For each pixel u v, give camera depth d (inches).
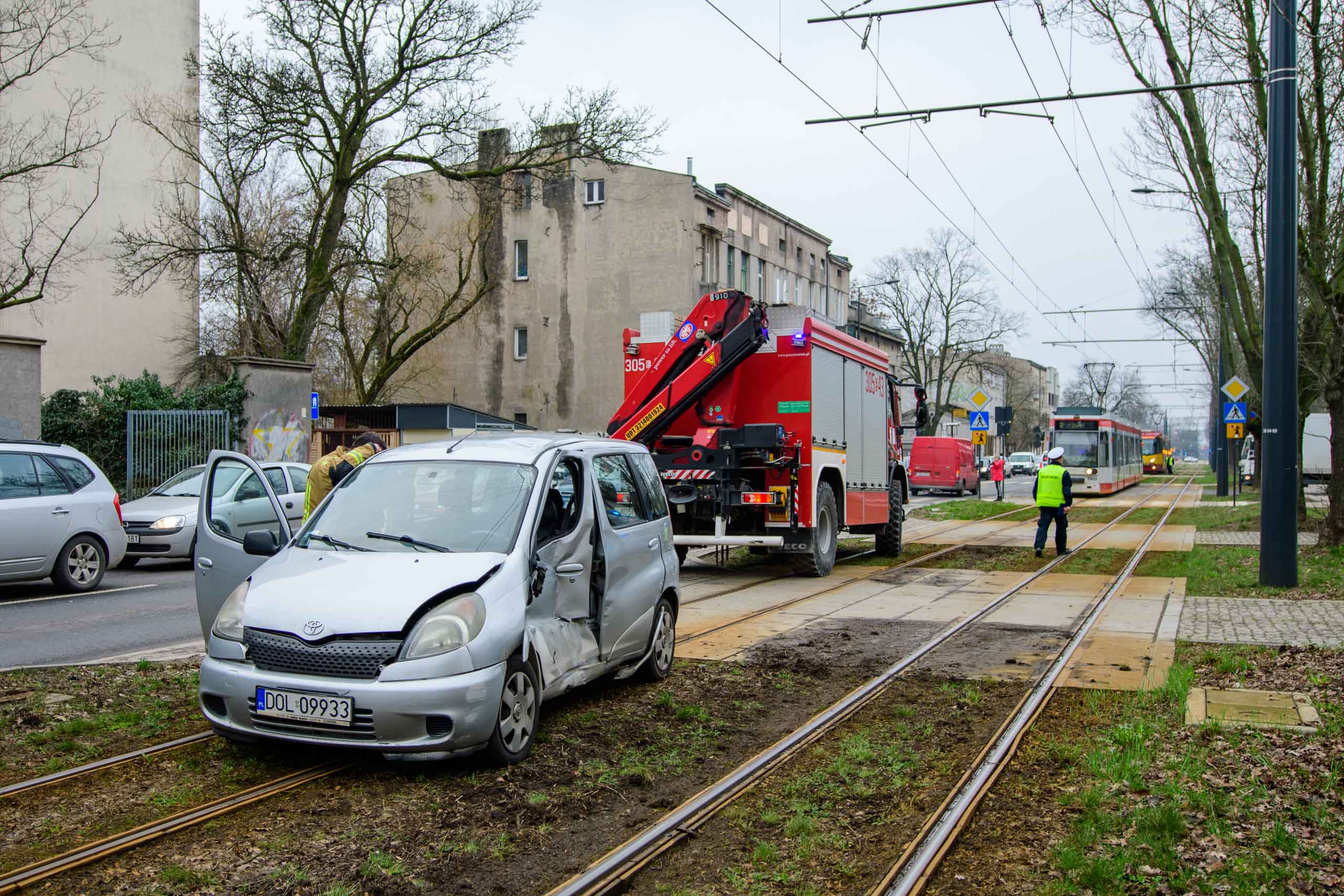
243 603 230.8
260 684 217.5
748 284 2034.9
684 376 564.4
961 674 331.9
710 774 229.1
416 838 187.2
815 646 379.2
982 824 197.9
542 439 286.4
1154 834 187.2
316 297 1076.5
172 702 280.1
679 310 1754.4
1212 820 193.9
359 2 1032.8
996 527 1007.6
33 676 306.0
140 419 903.1
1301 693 293.1
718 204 1883.6
